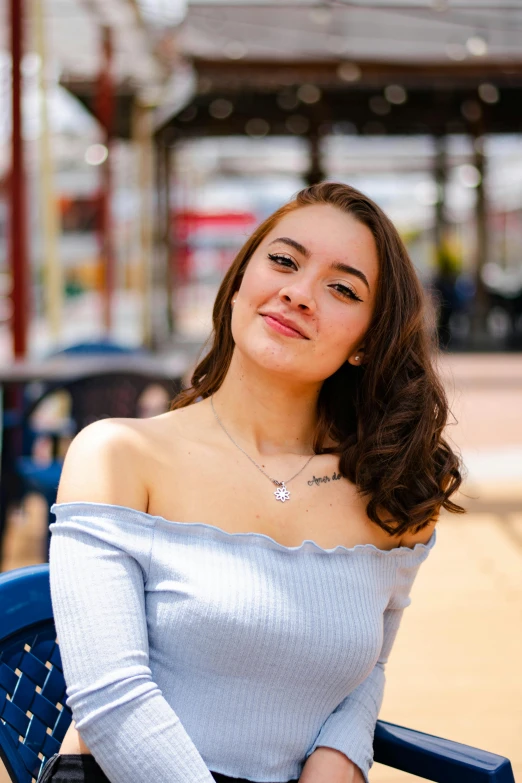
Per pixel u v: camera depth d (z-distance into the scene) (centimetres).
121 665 108
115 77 819
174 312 1475
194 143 1442
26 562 369
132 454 121
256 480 128
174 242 1510
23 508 429
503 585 346
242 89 1041
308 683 118
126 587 112
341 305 131
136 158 1039
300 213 134
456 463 144
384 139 1468
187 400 150
